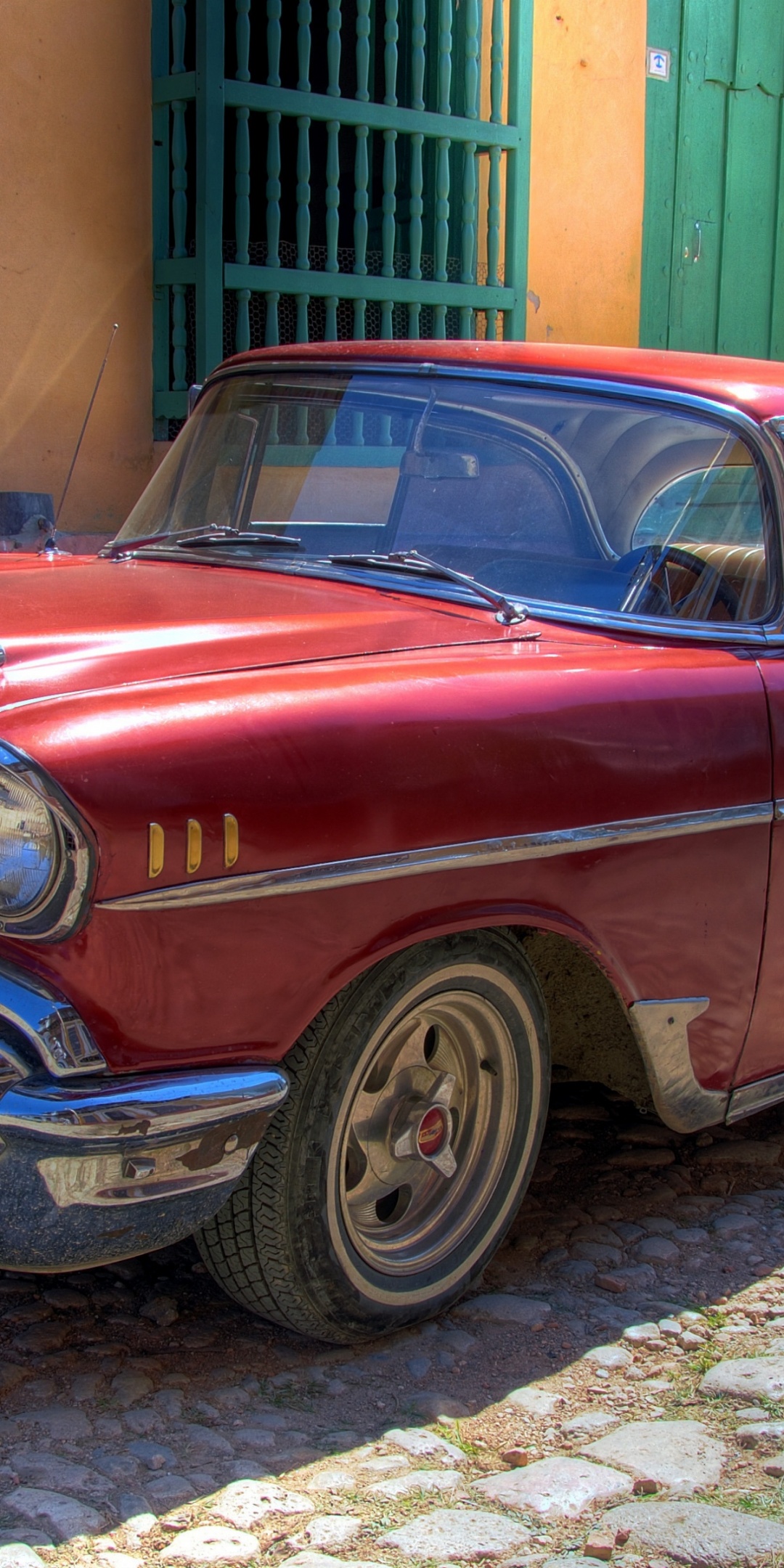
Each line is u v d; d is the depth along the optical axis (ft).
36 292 21.20
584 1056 10.20
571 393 10.33
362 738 7.45
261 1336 8.42
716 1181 10.86
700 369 10.75
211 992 7.04
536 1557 6.59
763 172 31.73
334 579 10.05
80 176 21.38
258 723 7.18
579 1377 8.20
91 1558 6.35
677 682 9.05
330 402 11.09
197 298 21.85
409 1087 8.52
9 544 16.75
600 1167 11.07
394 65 23.62
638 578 9.78
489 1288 9.14
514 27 25.30
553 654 8.86
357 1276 8.08
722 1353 8.50
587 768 8.33
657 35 29.09
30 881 6.59
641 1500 7.06
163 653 7.84
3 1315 8.39
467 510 10.23
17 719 6.82
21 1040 6.80
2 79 20.31
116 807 6.59
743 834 9.32
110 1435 7.29
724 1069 9.84
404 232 26.86
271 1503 6.81
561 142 27.91
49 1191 6.72
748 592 10.03
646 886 8.84
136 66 21.71
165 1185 6.95
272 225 22.66
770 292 32.58
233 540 10.82
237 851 6.93
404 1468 7.22
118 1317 8.46
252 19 24.75
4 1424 7.33
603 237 29.01
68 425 21.89
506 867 8.04
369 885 7.45
